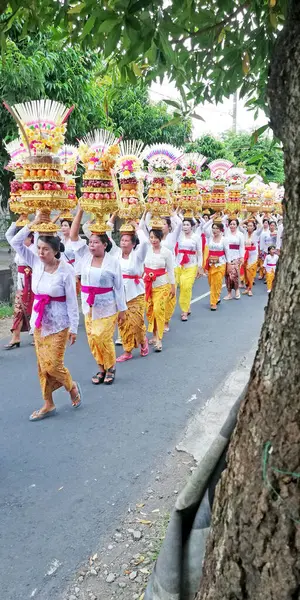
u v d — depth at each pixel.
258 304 10.17
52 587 2.59
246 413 1.49
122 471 3.67
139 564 2.73
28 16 2.51
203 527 1.92
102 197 4.82
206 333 7.66
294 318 1.33
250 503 1.43
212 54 2.42
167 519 3.11
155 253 6.57
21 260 6.50
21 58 7.21
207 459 1.87
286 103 1.32
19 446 4.03
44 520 3.12
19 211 6.02
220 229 9.32
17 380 5.55
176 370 5.88
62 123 4.71
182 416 4.59
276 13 2.08
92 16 1.94
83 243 5.16
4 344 6.98
